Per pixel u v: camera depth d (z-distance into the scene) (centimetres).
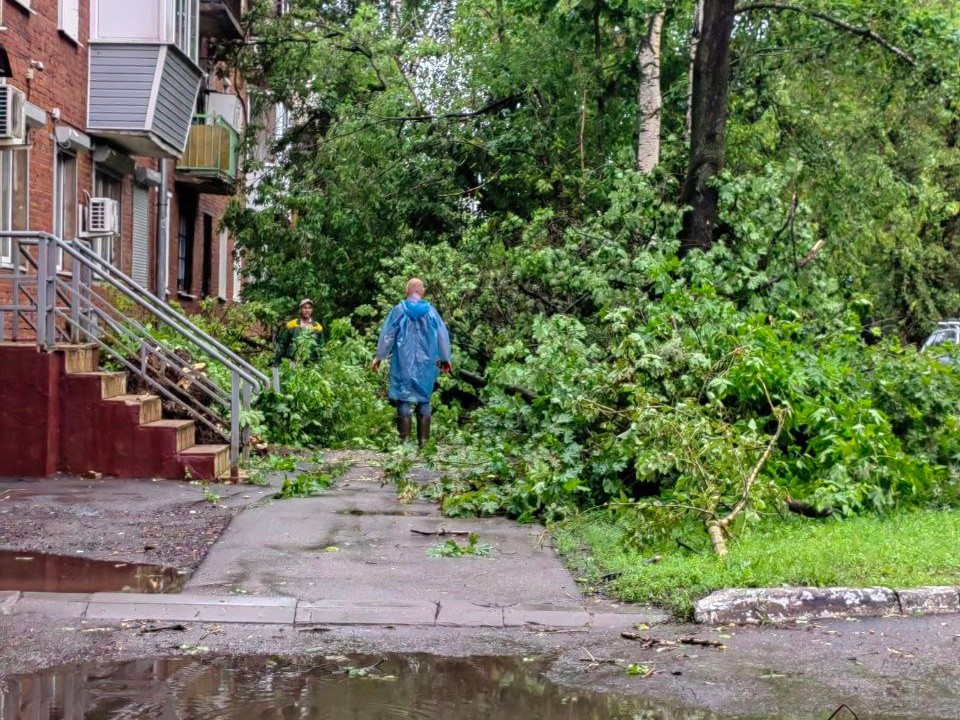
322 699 545
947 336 2769
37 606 700
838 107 2266
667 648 657
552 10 2273
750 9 1955
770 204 1703
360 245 2697
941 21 2055
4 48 1550
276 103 3088
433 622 704
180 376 1344
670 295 1314
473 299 1866
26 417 1205
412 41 3241
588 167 2384
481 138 2561
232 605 711
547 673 602
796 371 1092
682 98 2325
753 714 538
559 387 1225
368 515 1050
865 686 584
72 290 1289
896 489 1062
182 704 531
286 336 1984
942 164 3284
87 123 2038
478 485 1111
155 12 2041
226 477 1221
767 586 750
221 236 3494
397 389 1550
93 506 1043
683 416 997
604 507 1051
